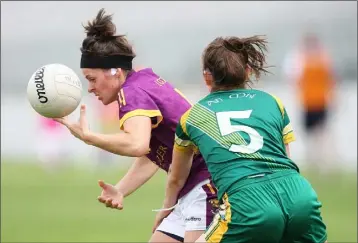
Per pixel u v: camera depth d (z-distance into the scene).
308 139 56.19
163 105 18.41
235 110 16.75
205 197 18.84
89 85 18.78
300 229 15.79
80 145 67.38
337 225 34.25
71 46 83.38
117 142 17.14
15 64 83.25
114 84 18.58
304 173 53.94
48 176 56.78
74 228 35.38
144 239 32.25
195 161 18.91
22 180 54.75
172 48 78.69
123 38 18.67
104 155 64.62
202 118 16.72
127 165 63.25
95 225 36.16
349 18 71.19
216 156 16.19
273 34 73.44
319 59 55.53
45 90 17.23
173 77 76.12
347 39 69.50
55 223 36.88
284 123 17.23
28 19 87.62
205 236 16.14
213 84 17.36
